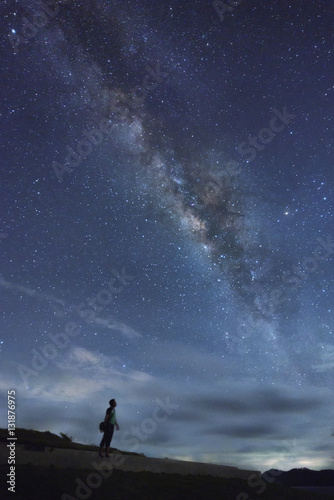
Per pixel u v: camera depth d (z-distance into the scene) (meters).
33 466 11.45
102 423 13.38
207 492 13.12
